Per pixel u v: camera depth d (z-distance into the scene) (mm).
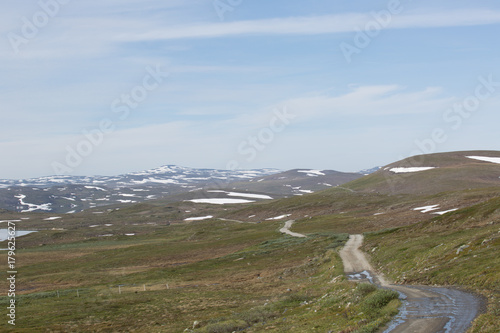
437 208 115938
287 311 40062
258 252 102000
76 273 99750
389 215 127938
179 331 38719
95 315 50000
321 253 84500
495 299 29406
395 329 25094
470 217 71562
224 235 155875
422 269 47156
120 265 110375
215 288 66125
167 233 190500
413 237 71500
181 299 57281
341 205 186750
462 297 32094
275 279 70062
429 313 28016
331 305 36469
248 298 54406
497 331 22000
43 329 42969
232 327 35188
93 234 199625
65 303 58406
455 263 44000
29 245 172625
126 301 58031
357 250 78750
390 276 51688
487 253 43281
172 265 103125
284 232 132625
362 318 28797
